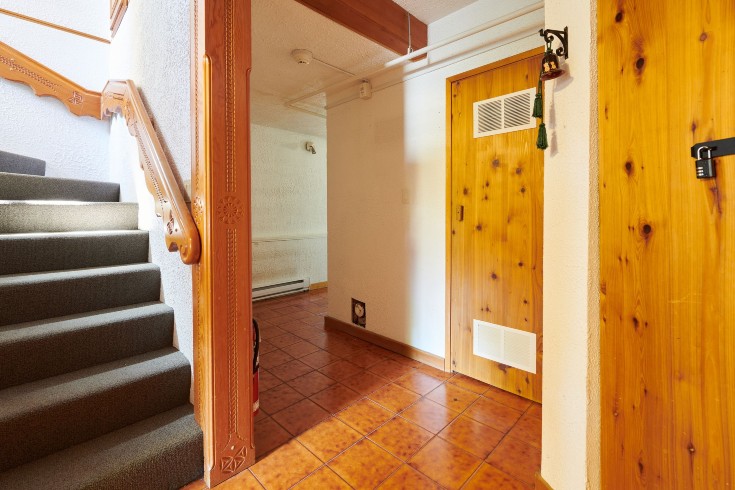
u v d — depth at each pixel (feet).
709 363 2.69
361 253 9.84
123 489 3.95
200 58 4.25
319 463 4.97
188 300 5.17
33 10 8.87
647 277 3.01
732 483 2.61
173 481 4.36
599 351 3.44
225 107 4.35
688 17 2.69
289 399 6.73
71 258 6.05
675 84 2.78
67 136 9.33
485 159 6.90
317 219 16.80
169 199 4.64
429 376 7.64
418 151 8.19
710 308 2.67
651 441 3.04
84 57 9.60
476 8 6.97
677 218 2.81
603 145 3.27
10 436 3.80
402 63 7.91
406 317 8.78
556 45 3.89
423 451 5.23
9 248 5.43
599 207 3.35
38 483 3.66
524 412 6.24
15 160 7.57
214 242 4.32
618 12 3.11
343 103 9.98
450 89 7.39
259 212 14.53
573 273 3.67
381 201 9.16
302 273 15.98
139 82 6.89
